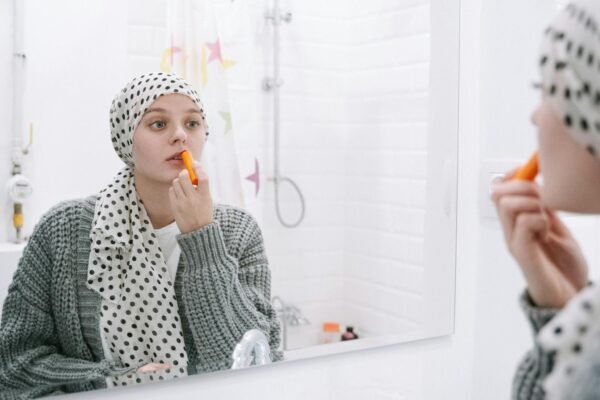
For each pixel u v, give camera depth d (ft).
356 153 4.41
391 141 4.52
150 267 3.40
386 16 4.49
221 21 3.81
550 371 1.77
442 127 4.64
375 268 4.40
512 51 4.78
